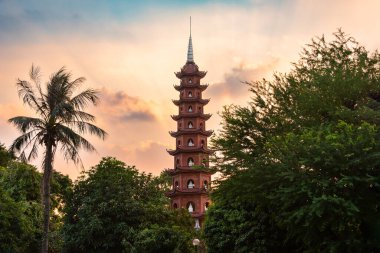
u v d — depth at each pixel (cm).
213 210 3778
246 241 3306
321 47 2781
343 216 1988
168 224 4997
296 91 2662
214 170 2669
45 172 3231
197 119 7988
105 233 4697
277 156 2239
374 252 2169
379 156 1934
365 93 2562
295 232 2325
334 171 2019
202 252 5297
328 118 2609
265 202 2556
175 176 7700
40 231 3766
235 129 2714
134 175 5231
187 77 8181
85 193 5069
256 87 2766
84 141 3356
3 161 5078
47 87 3309
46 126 3250
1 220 3166
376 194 2042
